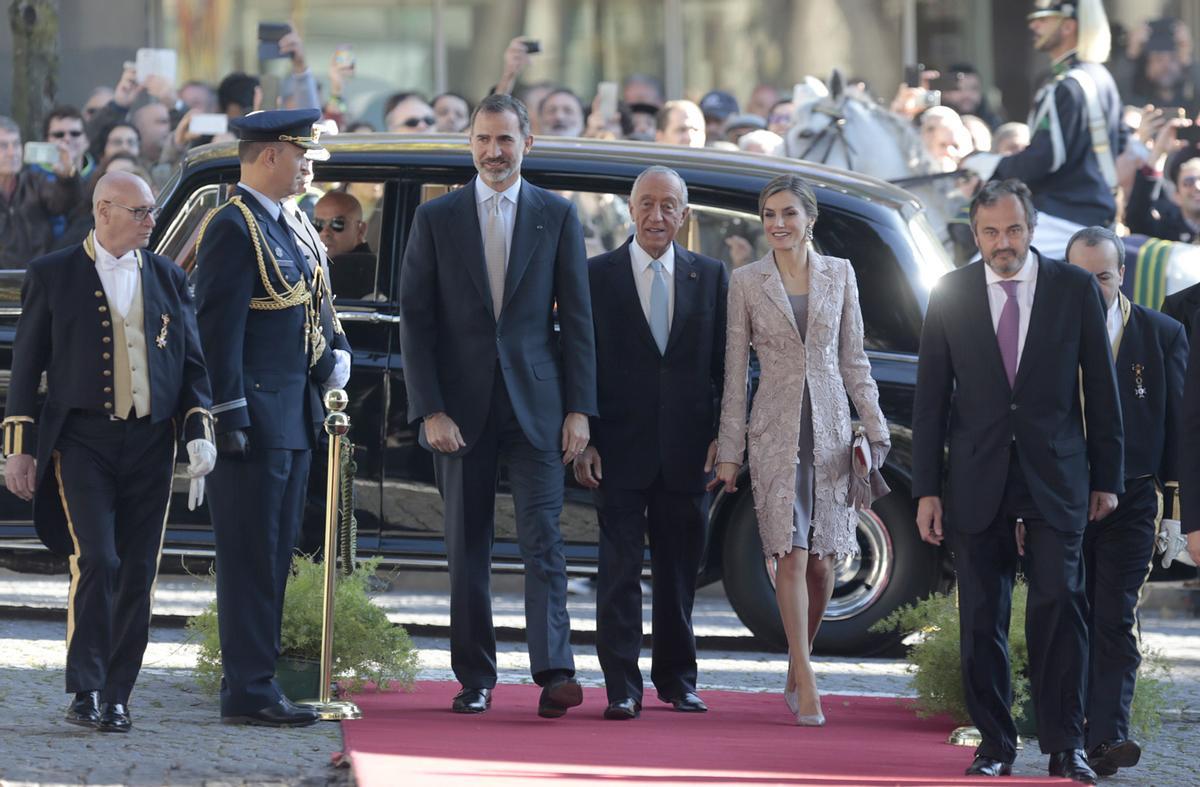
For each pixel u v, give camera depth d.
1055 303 20.81
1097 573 22.08
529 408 23.30
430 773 18.27
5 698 23.30
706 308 24.58
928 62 54.53
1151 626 35.44
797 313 24.66
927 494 21.14
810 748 21.53
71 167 44.06
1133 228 44.62
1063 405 20.69
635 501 24.19
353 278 30.36
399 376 29.98
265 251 22.08
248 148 22.45
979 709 20.62
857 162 41.84
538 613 23.09
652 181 24.39
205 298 21.70
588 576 29.98
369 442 29.97
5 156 43.53
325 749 20.36
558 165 30.83
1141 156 44.56
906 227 30.83
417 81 54.53
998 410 20.67
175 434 21.97
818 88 44.44
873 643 29.98
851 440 24.83
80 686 21.12
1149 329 22.91
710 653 30.97
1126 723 21.59
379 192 30.52
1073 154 40.12
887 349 30.22
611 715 23.33
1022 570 22.70
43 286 21.58
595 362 23.75
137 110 46.56
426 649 30.22
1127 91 51.41
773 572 30.05
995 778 19.81
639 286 24.41
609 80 55.00
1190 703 26.86
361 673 24.34
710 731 22.70
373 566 25.30
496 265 23.48
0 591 35.31
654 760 19.91
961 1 54.25
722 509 30.22
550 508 23.39
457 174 30.47
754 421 24.66
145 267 21.77
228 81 49.84
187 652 28.33
